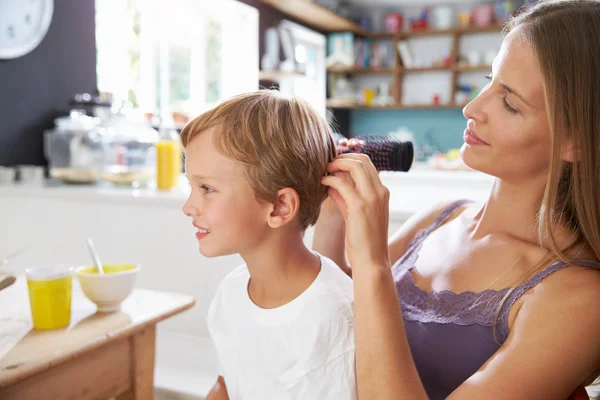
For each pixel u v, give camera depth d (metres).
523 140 0.82
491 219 0.94
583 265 0.79
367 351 0.73
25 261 2.35
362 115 6.14
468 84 5.67
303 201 0.83
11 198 2.33
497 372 0.74
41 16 2.56
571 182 0.83
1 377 0.90
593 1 0.81
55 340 1.07
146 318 1.20
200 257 2.06
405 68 5.73
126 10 3.35
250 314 0.85
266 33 4.41
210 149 0.78
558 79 0.78
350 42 5.50
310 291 0.81
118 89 3.33
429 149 5.60
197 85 3.94
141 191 2.23
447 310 0.89
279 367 0.82
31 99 2.58
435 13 5.65
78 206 2.23
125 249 2.17
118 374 1.18
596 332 0.74
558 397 0.74
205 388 1.81
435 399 0.91
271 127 0.79
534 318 0.77
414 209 1.73
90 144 2.39
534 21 0.82
